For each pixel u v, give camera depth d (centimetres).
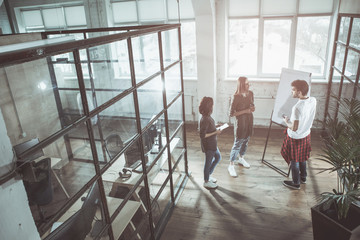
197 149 516
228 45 576
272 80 551
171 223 342
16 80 431
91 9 630
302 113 335
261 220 337
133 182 300
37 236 146
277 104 423
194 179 425
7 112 421
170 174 351
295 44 545
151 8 610
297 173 377
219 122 616
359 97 378
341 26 469
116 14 633
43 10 661
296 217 337
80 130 600
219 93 590
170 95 651
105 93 675
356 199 243
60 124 510
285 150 376
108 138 370
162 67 307
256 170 438
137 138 259
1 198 126
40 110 471
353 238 253
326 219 271
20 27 688
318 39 531
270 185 399
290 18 530
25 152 138
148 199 291
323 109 537
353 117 265
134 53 659
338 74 493
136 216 344
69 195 369
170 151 362
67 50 161
